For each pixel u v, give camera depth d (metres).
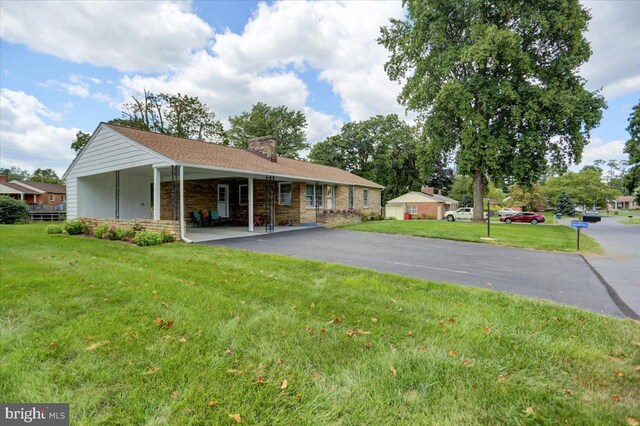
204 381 2.30
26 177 66.81
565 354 2.78
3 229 13.52
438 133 22.03
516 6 18.17
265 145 16.80
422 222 20.94
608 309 4.22
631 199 71.06
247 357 2.65
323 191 18.62
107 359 2.57
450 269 6.65
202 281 4.94
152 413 1.97
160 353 2.67
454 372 2.47
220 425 1.89
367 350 2.80
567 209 46.12
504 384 2.33
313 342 2.93
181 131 33.84
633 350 2.87
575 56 18.53
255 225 16.06
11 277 4.92
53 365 2.46
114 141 11.71
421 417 1.99
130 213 15.30
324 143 38.59
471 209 31.12
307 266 6.24
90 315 3.44
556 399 2.17
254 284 4.80
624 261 8.12
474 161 20.06
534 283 5.61
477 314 3.70
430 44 20.61
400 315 3.63
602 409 2.07
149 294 4.17
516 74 19.25
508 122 20.27
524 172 19.95
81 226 11.35
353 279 5.23
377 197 26.06
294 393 2.21
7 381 2.24
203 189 16.28
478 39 18.19
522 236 13.60
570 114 18.09
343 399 2.14
